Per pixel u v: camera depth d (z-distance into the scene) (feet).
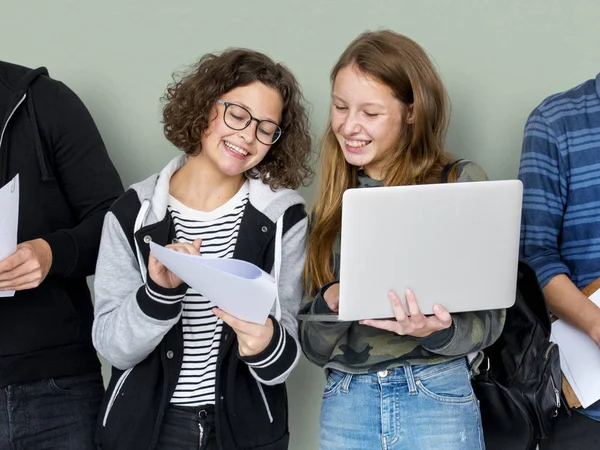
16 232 5.52
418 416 5.63
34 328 6.20
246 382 5.88
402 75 5.84
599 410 6.32
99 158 6.68
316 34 8.10
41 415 6.21
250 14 8.16
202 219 6.00
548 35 7.88
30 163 6.37
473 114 8.02
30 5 8.38
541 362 5.84
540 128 6.57
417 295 5.28
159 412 5.70
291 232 6.10
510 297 5.60
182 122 5.98
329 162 6.24
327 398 5.98
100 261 5.99
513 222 5.38
